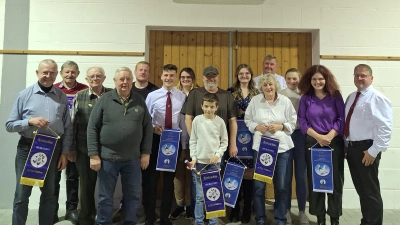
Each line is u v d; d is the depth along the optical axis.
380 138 2.35
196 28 3.63
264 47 3.74
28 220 2.92
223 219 2.95
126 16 3.51
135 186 2.36
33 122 2.17
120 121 2.27
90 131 2.29
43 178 2.21
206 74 2.67
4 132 3.37
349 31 3.56
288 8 3.57
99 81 2.55
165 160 2.61
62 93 2.43
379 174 3.44
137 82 3.11
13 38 3.44
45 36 3.46
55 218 2.86
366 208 2.49
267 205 3.38
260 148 2.52
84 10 3.49
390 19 3.56
